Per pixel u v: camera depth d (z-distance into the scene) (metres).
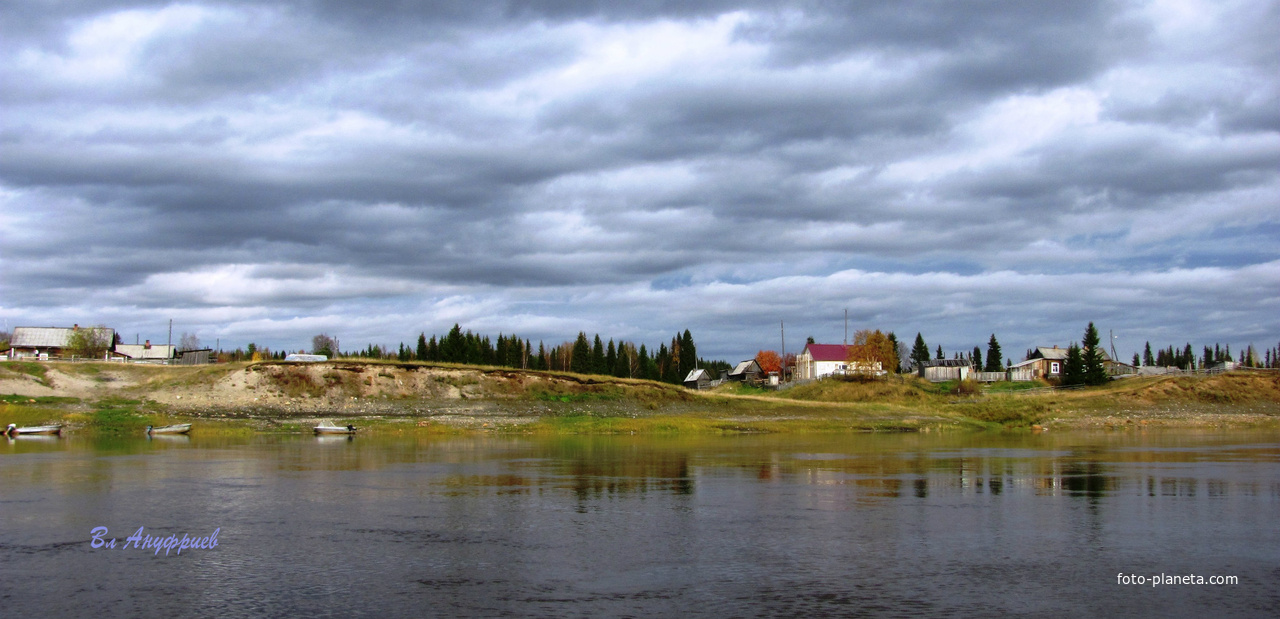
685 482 35.00
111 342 115.44
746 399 91.31
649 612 16.08
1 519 25.47
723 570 19.33
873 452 51.34
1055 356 133.62
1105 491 32.31
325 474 37.41
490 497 30.38
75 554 20.91
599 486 33.62
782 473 38.59
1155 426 88.19
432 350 131.50
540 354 154.88
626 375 152.00
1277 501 29.59
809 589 17.77
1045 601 16.97
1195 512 27.27
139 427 65.25
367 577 18.66
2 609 16.31
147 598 17.06
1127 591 17.70
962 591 17.66
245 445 54.78
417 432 67.69
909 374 145.75
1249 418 92.25
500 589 17.70
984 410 94.44
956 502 29.42
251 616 15.84
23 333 111.00
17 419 63.88
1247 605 16.73
